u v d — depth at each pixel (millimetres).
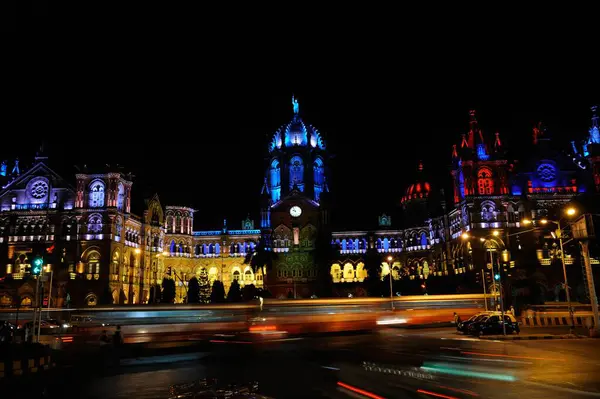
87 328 52938
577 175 105312
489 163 104250
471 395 18719
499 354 31344
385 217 138250
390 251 131625
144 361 31078
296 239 127312
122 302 102562
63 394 21266
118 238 102812
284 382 22062
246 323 57156
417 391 19484
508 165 105875
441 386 20531
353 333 46906
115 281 100500
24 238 101375
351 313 66875
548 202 101188
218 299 93750
